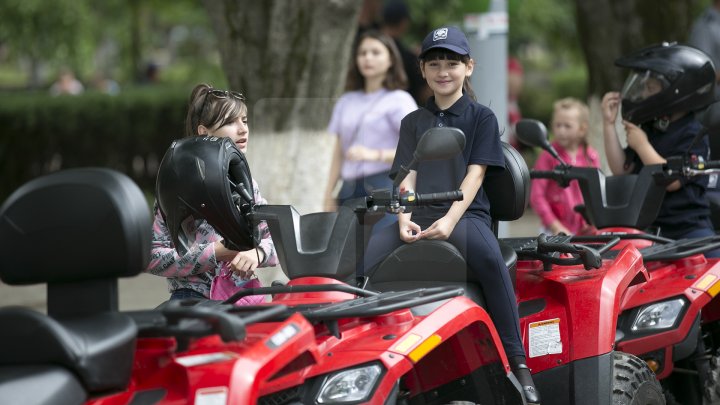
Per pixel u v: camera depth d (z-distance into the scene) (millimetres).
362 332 10188
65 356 8000
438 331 10203
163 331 8617
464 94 12320
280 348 8680
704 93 15531
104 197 8531
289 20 21719
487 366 11109
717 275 14133
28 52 55844
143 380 8641
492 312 11906
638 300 13945
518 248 13602
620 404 12359
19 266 8664
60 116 40188
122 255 8562
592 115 24266
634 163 16266
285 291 10258
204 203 10344
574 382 12422
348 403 9500
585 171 15141
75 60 57406
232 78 22297
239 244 10664
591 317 12539
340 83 22094
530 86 58406
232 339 8328
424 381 11422
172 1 59062
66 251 8609
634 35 26719
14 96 41188
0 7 53562
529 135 15078
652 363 14070
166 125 41000
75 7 54250
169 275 11273
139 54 61375
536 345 12641
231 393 8141
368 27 26297
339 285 10219
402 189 11453
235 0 21859
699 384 15172
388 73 17328
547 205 18859
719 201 17109
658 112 15523
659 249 14312
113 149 40844
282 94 21953
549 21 50250
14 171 39906
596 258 12836
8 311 8086
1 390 7695
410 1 43688
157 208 11531
